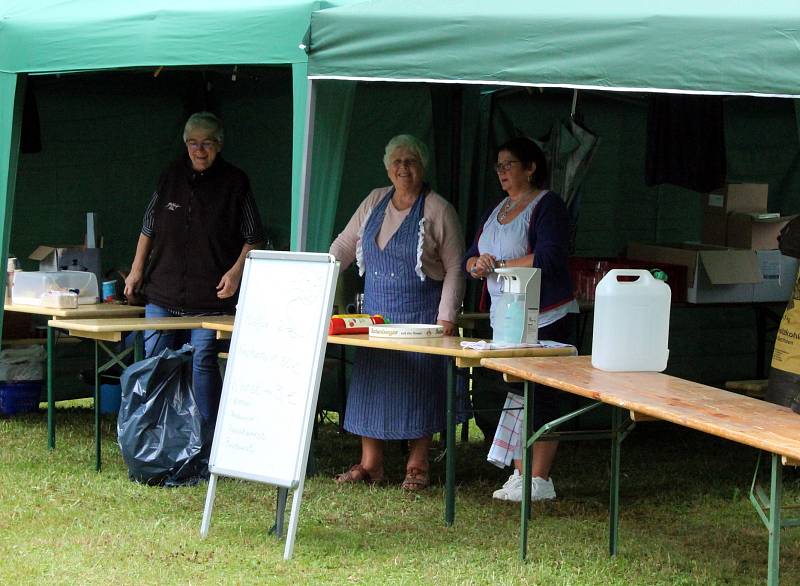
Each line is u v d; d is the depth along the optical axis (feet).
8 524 18.62
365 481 22.24
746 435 12.19
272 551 17.37
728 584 16.46
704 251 27.32
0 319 25.32
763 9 16.57
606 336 16.33
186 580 15.96
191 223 23.77
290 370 17.49
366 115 28.40
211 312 23.94
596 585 16.11
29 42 23.84
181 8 21.61
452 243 21.42
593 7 17.39
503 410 19.45
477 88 28.73
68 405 31.17
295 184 20.65
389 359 21.39
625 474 23.91
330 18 19.19
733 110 30.30
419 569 16.69
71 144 30.17
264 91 30.32
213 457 17.89
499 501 20.86
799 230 17.46
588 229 29.76
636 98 29.40
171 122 31.55
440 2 18.76
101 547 17.46
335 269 17.56
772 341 30.81
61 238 30.25
